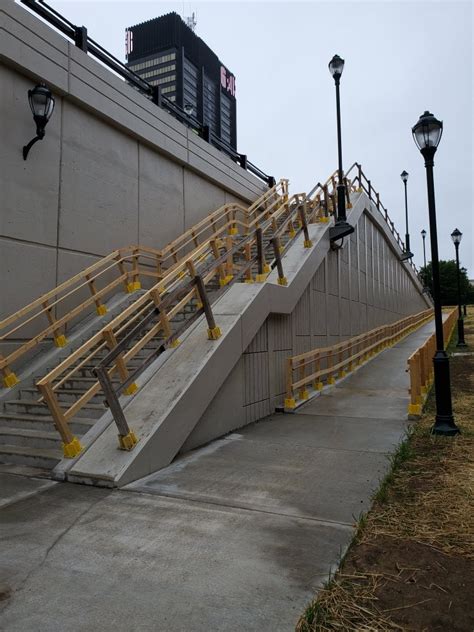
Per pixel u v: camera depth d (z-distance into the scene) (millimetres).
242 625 2473
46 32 8234
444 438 6289
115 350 5129
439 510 3979
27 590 2820
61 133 8680
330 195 14164
